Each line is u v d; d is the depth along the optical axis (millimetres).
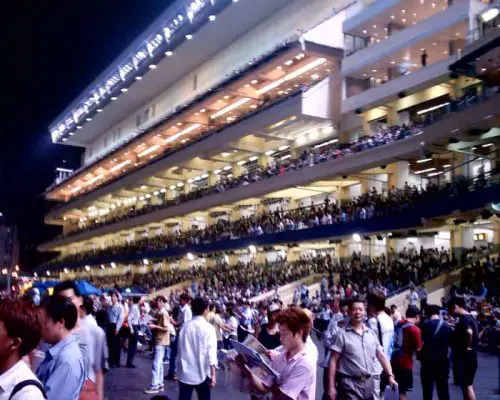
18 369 2883
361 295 26453
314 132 42438
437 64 30562
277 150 47062
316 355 4867
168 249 53062
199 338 7496
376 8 35031
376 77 37719
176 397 10938
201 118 52125
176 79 59094
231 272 43875
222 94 45312
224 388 12172
